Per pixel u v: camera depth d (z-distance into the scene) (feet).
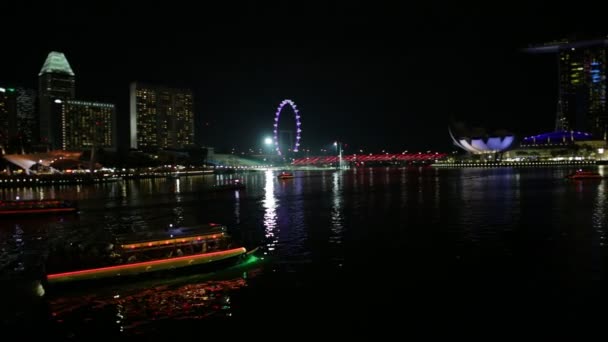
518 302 69.51
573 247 102.99
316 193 287.07
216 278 84.99
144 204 243.40
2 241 135.85
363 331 61.57
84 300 75.20
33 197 313.53
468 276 82.99
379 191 290.56
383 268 89.86
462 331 60.70
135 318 67.87
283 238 123.24
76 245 88.69
